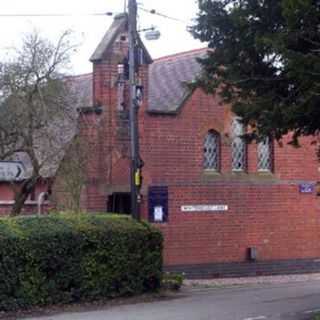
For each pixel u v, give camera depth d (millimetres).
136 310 15508
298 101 12586
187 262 23641
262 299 17516
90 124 21906
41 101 19391
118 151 22469
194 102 24031
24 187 20391
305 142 26219
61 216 16922
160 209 23203
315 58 11594
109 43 22609
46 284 15820
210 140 24516
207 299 17594
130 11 19203
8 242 15164
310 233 26359
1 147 19375
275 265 25484
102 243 16875
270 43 12250
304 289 20266
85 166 21688
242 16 13383
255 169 25219
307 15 11703
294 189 26016
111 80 22578
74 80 22250
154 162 23203
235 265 24578
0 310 15062
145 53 23047
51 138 20172
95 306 16219
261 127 13672
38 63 19406
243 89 14008
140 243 17781
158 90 25156
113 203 22781
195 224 23875
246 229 24875
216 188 24328
